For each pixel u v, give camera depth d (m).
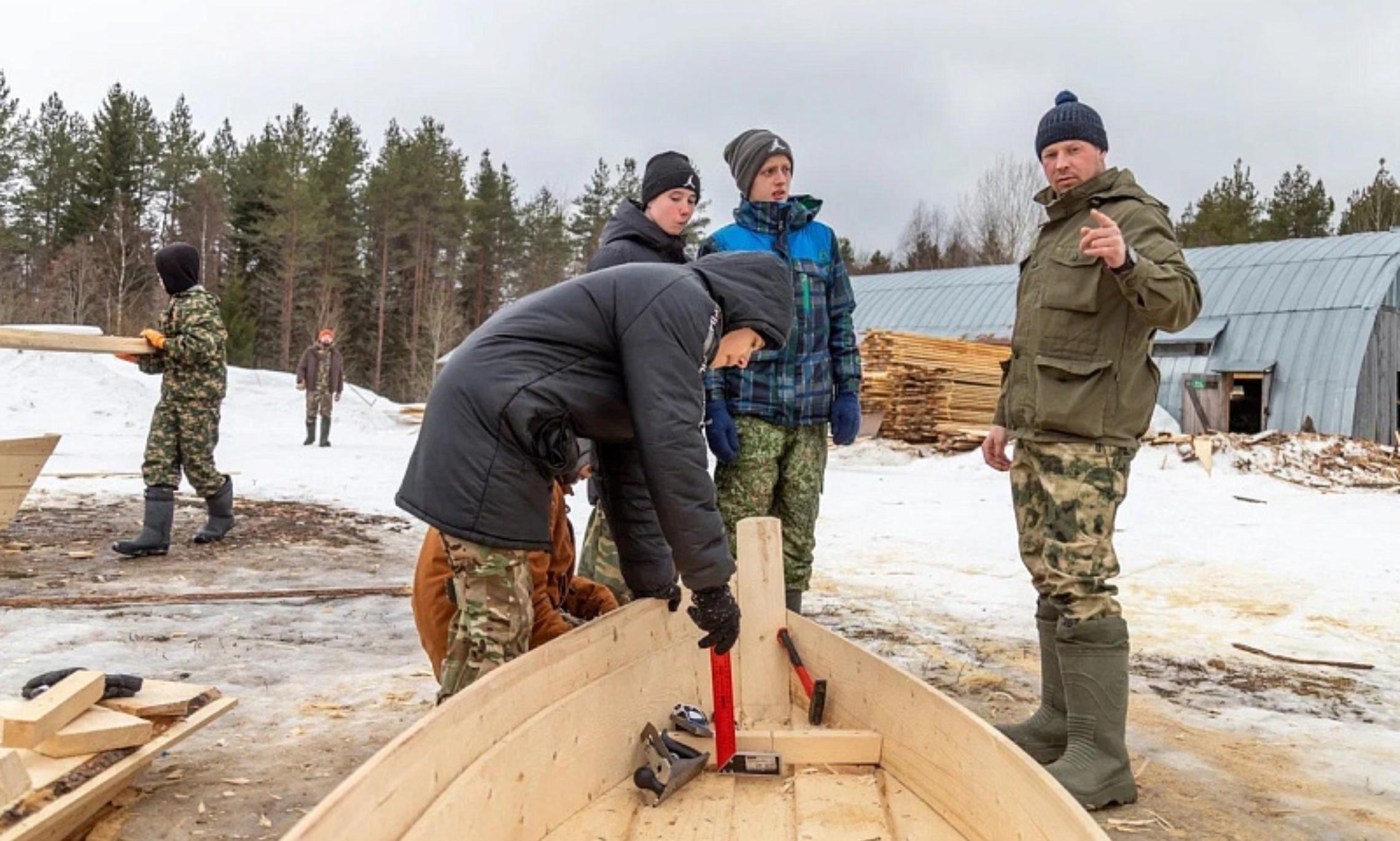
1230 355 20.52
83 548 6.73
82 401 17.48
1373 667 4.67
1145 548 8.23
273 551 6.86
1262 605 6.09
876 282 28.25
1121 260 2.70
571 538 3.70
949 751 2.54
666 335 2.61
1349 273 20.50
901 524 9.27
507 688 2.35
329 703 3.68
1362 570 7.30
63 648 4.23
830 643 3.34
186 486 10.20
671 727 3.20
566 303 2.73
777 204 4.05
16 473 5.19
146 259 45.53
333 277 44.69
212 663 4.15
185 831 2.61
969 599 6.07
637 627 3.11
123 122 46.44
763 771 2.89
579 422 2.78
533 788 2.43
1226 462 13.87
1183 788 3.13
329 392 16.38
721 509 4.07
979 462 14.52
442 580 3.23
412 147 48.62
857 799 2.69
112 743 2.59
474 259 49.72
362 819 1.72
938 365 16.05
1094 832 1.73
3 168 45.81
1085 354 2.99
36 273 46.56
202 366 6.54
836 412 4.24
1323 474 13.70
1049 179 3.24
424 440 2.75
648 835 2.51
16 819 2.27
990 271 26.53
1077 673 3.00
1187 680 4.43
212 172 49.84
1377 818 2.93
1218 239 49.59
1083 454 2.97
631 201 3.90
